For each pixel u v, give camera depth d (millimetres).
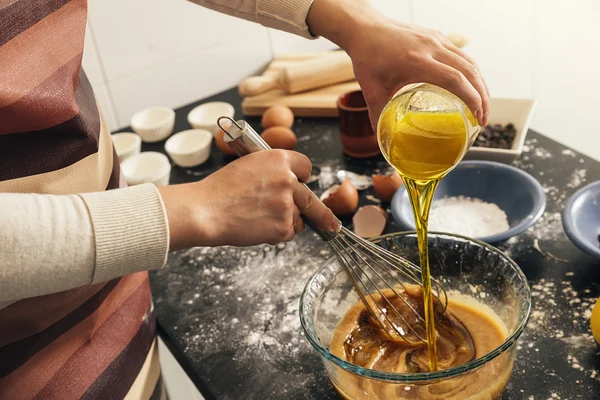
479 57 1711
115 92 1348
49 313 704
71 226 550
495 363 648
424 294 690
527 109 1083
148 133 1271
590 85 1728
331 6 766
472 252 748
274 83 1304
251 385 774
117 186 775
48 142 691
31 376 718
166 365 956
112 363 766
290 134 1157
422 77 695
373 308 763
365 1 768
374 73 742
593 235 839
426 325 693
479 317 748
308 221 685
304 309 702
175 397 966
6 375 708
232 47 1430
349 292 778
